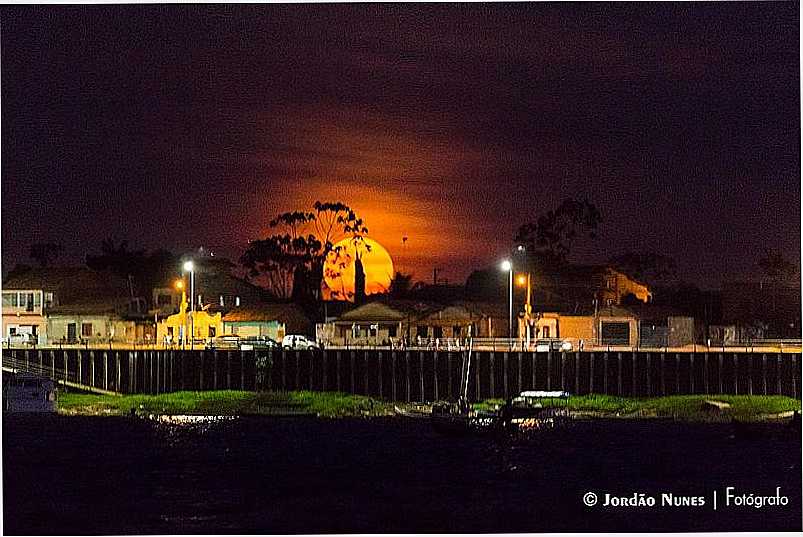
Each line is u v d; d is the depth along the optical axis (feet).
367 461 351.25
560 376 429.38
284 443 381.60
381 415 434.30
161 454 361.71
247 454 363.15
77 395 448.65
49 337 545.03
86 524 281.13
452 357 435.12
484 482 323.78
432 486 320.09
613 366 428.97
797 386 423.23
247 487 317.83
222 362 451.12
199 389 449.89
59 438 391.24
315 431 404.57
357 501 302.86
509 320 526.57
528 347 472.44
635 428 405.39
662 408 419.95
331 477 329.31
